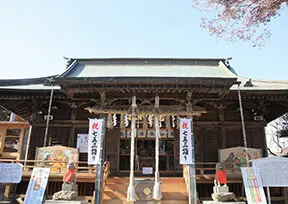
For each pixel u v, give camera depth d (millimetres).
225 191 8555
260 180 8859
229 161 11484
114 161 12742
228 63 15117
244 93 12086
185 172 10461
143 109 10180
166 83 9641
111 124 10320
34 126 13289
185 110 10250
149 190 9711
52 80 9586
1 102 13234
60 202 8008
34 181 8945
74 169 8758
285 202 10555
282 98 12320
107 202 9289
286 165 9078
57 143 13078
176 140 13273
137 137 13625
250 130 13273
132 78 9539
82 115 13570
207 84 9672
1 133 17312
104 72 12312
